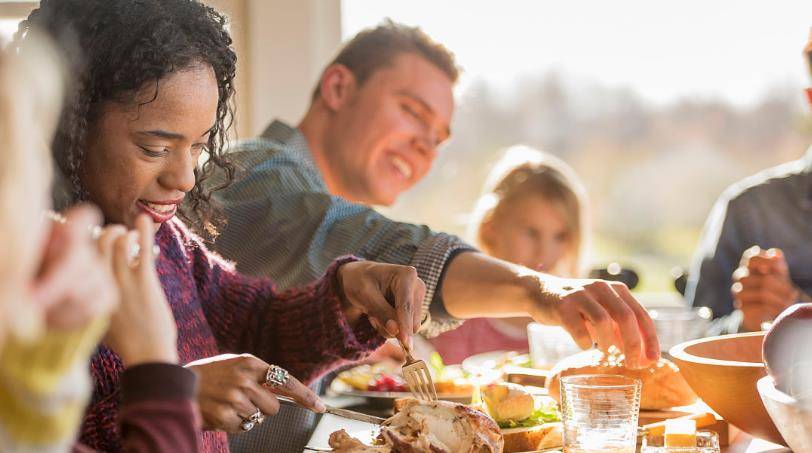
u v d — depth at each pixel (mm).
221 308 1477
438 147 2535
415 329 1342
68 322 494
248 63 3133
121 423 637
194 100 1107
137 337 665
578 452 1148
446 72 2480
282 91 3148
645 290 3623
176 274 1352
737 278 2328
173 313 1299
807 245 2932
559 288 1392
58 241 500
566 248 2889
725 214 3021
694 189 3691
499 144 3516
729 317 2699
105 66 1075
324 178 2494
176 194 1158
